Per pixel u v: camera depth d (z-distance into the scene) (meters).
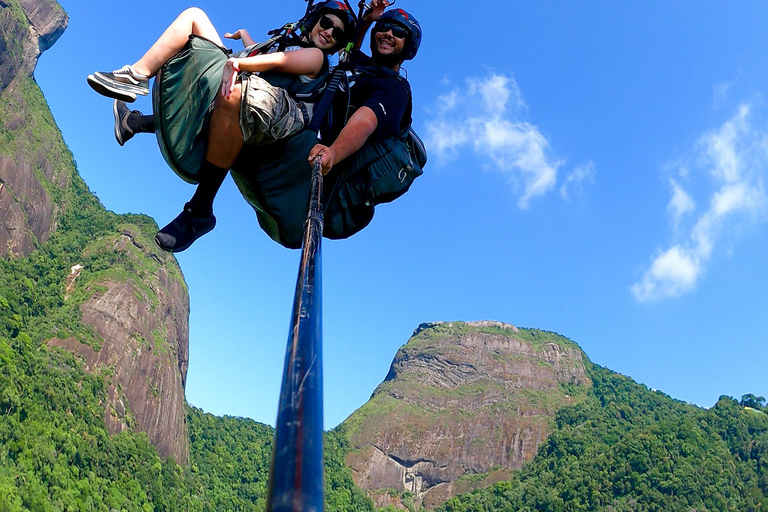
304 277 1.99
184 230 4.66
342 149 4.19
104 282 194.75
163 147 4.43
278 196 4.71
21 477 122.44
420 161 5.33
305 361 1.51
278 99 4.34
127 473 155.50
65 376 156.62
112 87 4.02
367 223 5.12
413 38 4.99
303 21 4.81
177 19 4.34
